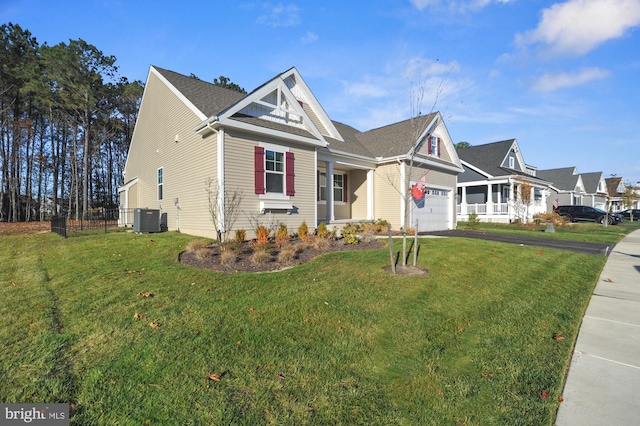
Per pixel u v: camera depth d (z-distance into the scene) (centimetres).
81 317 416
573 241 1298
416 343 376
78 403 255
